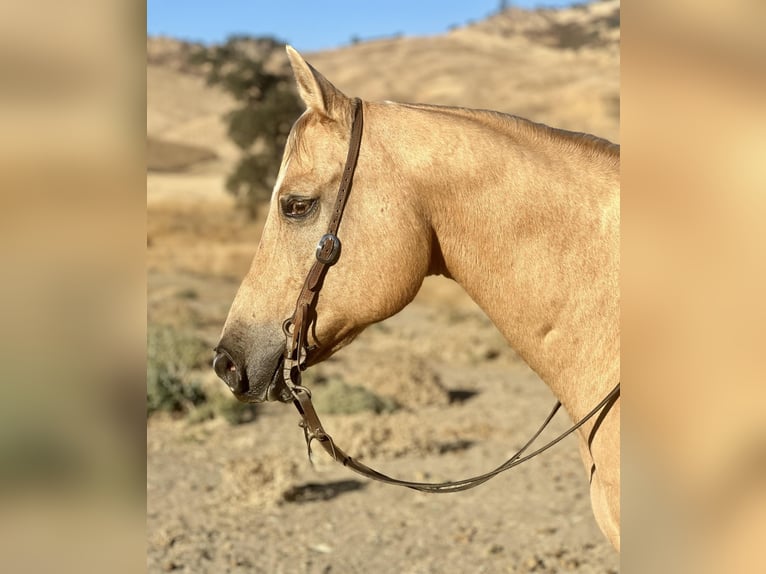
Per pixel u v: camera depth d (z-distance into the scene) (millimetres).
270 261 2625
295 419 9438
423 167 2551
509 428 9258
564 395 2578
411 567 5590
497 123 2668
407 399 10172
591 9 162625
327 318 2604
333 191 2568
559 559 5641
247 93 45000
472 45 146500
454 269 2635
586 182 2508
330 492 7074
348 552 5848
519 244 2506
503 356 13758
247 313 2645
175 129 104812
